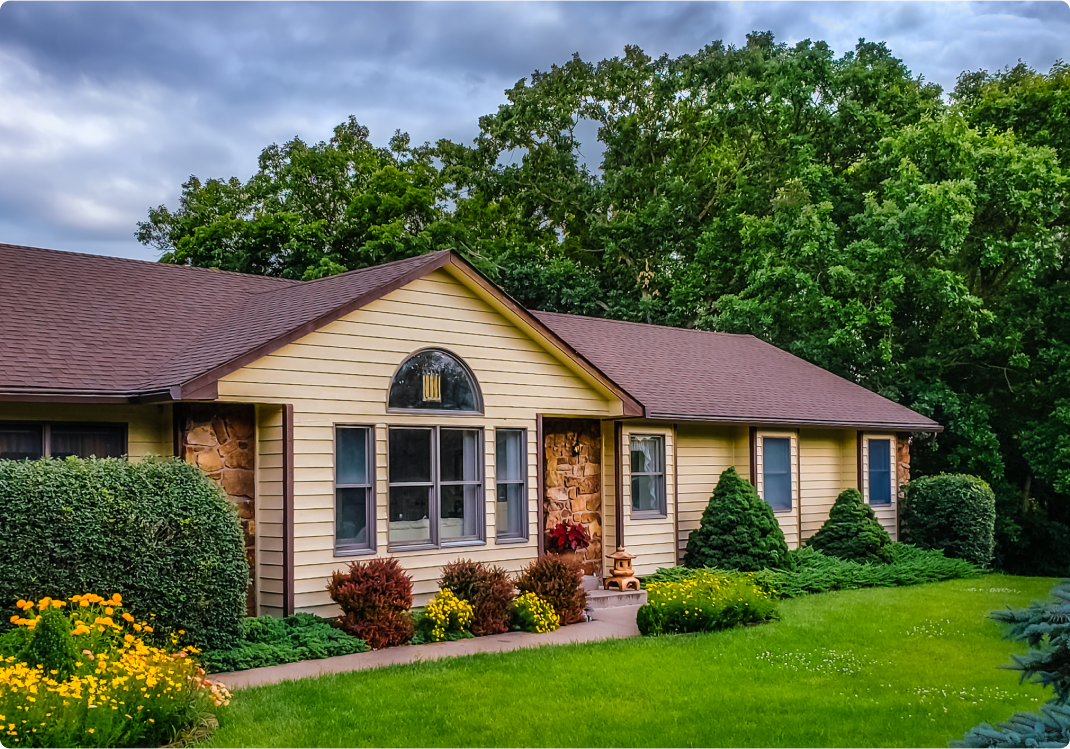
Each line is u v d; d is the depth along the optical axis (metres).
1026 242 25.97
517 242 37.12
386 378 12.03
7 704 6.13
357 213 32.22
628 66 38.34
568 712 7.72
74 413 10.77
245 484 11.30
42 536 8.30
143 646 7.41
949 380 28.83
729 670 9.23
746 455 18.02
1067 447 25.16
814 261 26.52
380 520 11.84
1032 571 29.14
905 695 8.31
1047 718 4.66
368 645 10.38
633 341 19.80
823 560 17.06
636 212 35.75
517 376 13.55
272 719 7.37
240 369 10.66
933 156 26.34
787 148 31.25
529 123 38.38
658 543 16.17
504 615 11.72
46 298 12.65
